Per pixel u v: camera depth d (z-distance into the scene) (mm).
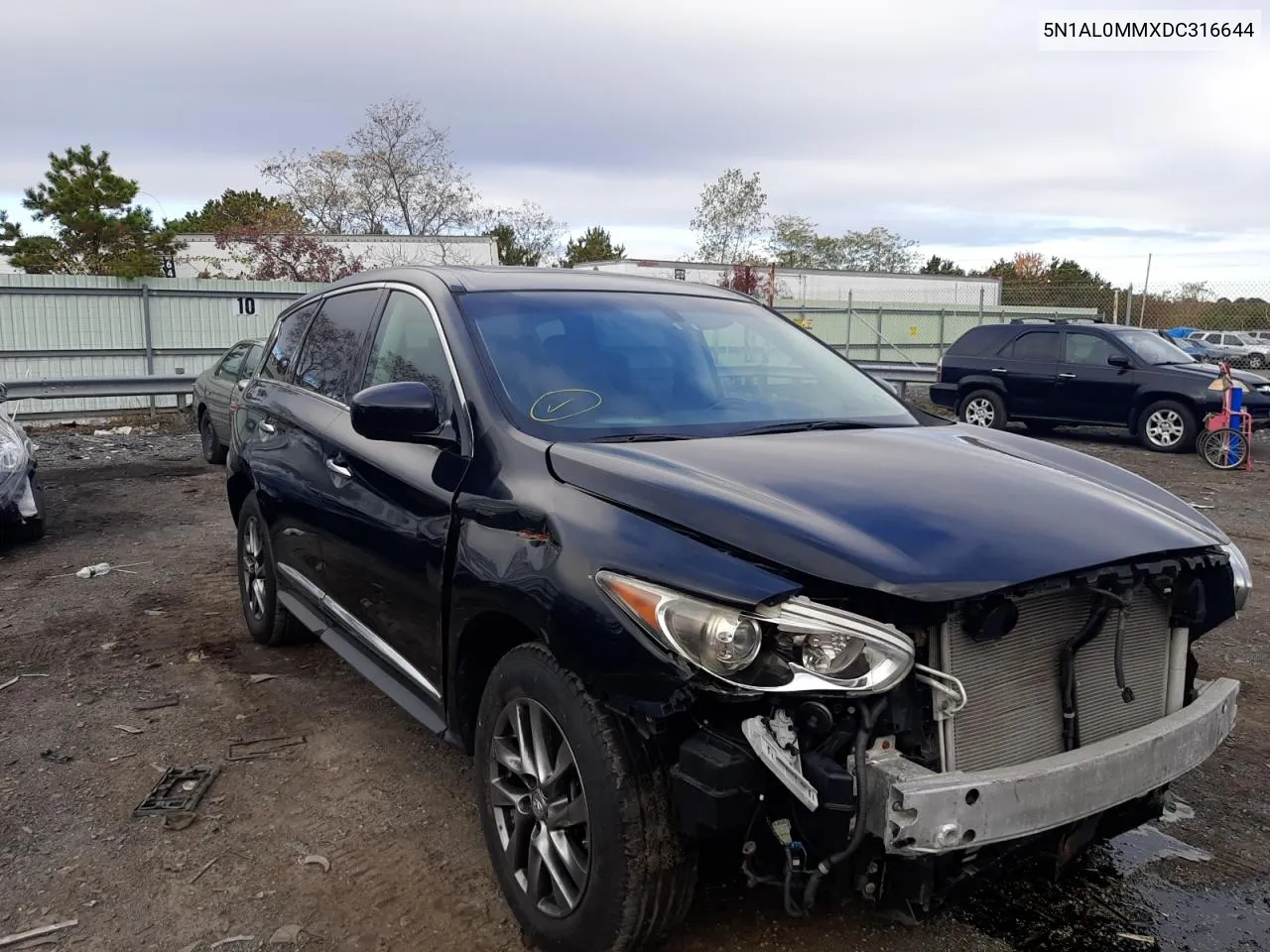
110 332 17219
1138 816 2758
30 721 4281
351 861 3207
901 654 2217
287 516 4441
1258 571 6953
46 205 33375
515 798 2768
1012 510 2564
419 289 3818
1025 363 14961
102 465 11711
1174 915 2953
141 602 6074
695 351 3738
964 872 2361
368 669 3750
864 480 2697
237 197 48531
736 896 2969
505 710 2781
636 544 2436
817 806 2182
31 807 3537
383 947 2775
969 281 35250
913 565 2258
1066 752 2379
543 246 44656
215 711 4395
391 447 3527
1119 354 14070
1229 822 3488
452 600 2967
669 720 2355
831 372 4031
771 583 2215
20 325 16484
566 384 3307
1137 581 2494
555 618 2486
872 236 54125
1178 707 2803
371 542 3523
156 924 2869
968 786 2139
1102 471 3234
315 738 4125
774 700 2205
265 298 18406
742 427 3316
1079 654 2541
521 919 2762
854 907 2922
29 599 6141
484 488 2953
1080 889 3084
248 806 3555
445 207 37031
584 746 2432
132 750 4004
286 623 5027
